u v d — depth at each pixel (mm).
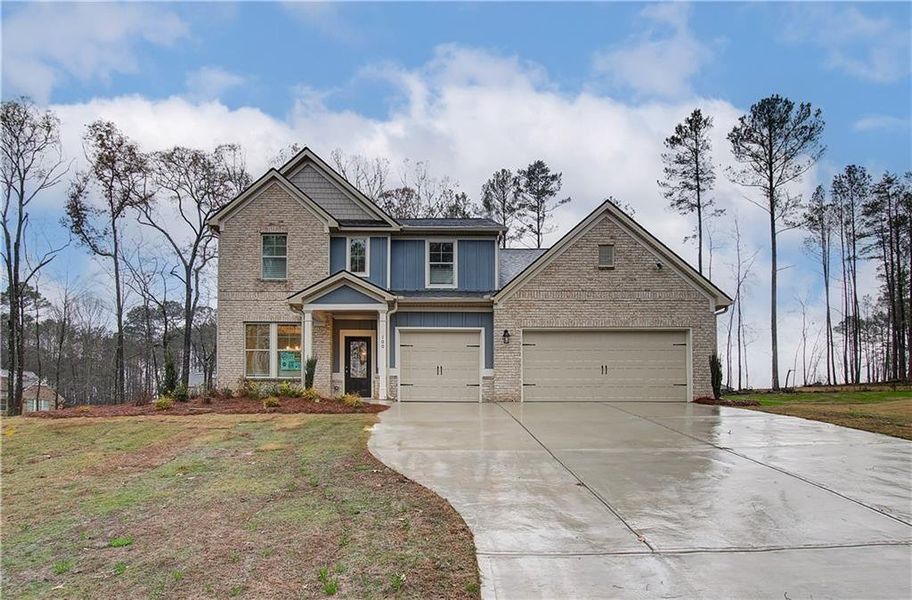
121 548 5230
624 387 17297
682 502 6441
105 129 26750
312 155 19812
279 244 18219
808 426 11781
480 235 18797
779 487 7047
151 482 7551
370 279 18438
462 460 8578
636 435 10781
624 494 6754
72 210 26672
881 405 16109
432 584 4371
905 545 5207
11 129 24953
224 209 18125
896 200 34094
